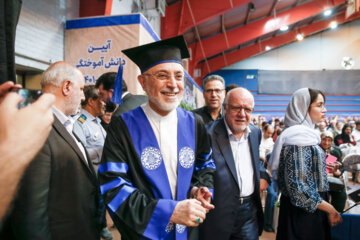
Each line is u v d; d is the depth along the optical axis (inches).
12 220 33.9
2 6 18.0
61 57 147.3
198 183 48.4
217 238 59.7
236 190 62.9
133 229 36.7
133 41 146.0
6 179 8.5
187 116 50.5
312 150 61.3
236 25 537.0
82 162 44.4
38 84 132.5
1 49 18.0
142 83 46.2
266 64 802.2
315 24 695.7
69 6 153.9
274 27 536.4
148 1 251.6
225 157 63.1
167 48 43.3
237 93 65.0
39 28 128.1
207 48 540.1
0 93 12.1
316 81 765.3
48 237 36.2
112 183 39.6
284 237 65.7
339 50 764.6
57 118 44.4
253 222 66.0
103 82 86.0
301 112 68.9
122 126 43.8
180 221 36.3
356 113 742.5
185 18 353.7
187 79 324.8
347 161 93.4
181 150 45.5
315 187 59.8
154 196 42.2
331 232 70.2
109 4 156.3
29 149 9.0
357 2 464.4
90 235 44.0
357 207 75.7
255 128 72.5
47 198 37.7
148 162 42.4
